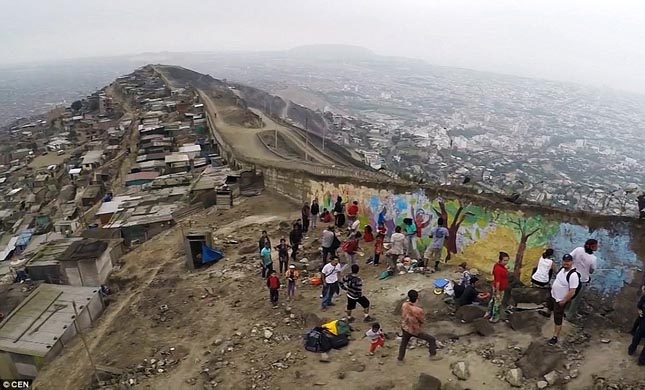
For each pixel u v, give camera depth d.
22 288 19.39
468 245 14.18
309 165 30.23
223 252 19.28
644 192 11.62
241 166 31.58
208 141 47.09
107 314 17.14
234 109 64.69
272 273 14.45
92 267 19.45
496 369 9.84
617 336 10.20
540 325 10.78
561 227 11.77
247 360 11.78
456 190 14.69
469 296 12.08
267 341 12.46
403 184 16.80
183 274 18.14
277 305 14.20
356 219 19.30
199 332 13.68
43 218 40.38
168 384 11.59
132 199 30.33
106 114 83.00
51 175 56.53
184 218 25.59
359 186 19.28
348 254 15.77
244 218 23.78
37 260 20.36
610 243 10.83
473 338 10.98
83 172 51.50
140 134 51.56
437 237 14.56
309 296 14.48
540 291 11.52
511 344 10.48
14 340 15.24
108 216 28.05
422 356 10.66
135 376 12.23
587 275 10.33
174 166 38.78
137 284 18.73
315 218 20.45
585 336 10.32
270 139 49.69
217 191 26.66
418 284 13.92
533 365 9.64
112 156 54.47
